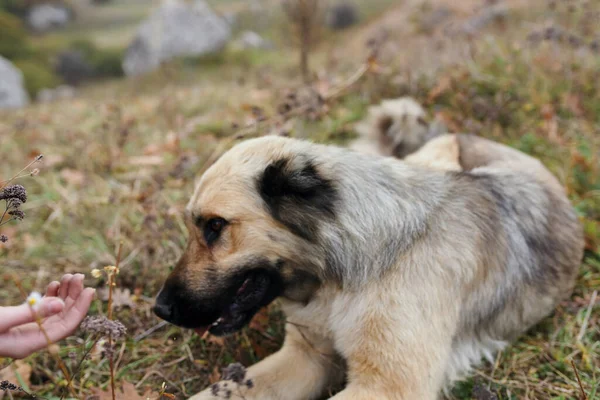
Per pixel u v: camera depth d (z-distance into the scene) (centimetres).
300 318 141
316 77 235
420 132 194
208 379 142
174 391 140
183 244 166
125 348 148
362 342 134
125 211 184
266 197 131
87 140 231
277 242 132
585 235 164
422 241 137
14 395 138
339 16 671
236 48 598
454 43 263
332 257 134
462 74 223
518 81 217
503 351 145
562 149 188
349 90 237
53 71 726
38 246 179
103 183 199
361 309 135
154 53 607
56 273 169
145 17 1026
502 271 143
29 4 990
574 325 148
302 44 327
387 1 736
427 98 218
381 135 199
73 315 119
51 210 194
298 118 201
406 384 130
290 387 138
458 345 141
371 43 235
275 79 325
